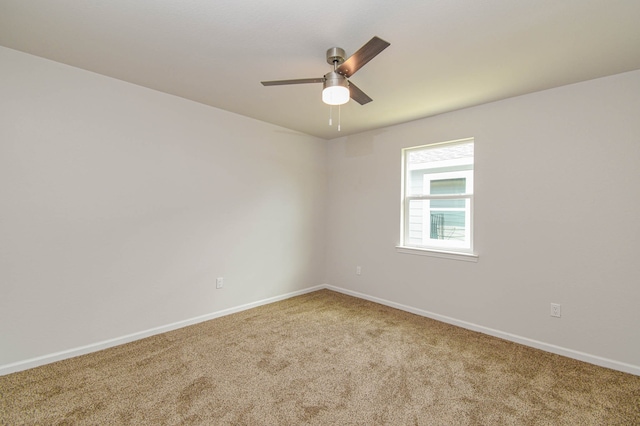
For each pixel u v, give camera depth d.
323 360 2.35
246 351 2.48
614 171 2.29
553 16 1.62
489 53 2.01
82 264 2.40
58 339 2.29
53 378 2.04
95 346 2.45
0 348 2.06
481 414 1.74
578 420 1.69
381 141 3.86
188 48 2.04
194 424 1.62
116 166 2.57
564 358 2.42
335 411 1.75
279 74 2.42
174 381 2.03
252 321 3.17
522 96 2.71
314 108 3.17
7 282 2.09
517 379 2.10
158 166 2.81
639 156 2.19
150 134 2.76
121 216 2.60
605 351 2.30
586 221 2.40
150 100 2.75
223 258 3.32
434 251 3.30
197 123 3.08
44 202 2.23
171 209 2.91
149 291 2.77
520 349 2.57
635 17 1.61
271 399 1.85
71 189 2.34
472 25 1.72
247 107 3.18
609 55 2.02
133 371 2.15
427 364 2.30
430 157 3.48
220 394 1.89
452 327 3.06
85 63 2.29
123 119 2.60
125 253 2.62
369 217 4.00
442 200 3.38
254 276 3.63
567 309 2.47
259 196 3.68
